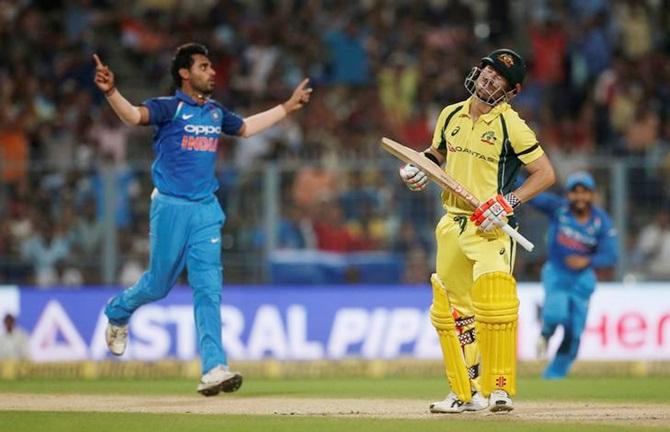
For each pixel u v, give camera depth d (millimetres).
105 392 36156
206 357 32656
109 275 51719
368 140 65375
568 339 43406
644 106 70875
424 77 71188
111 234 51781
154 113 32375
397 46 73188
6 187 51875
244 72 70688
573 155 62750
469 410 28016
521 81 27172
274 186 51938
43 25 71375
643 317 48094
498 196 26625
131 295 34000
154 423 26297
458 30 75312
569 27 75250
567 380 42625
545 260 52594
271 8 74250
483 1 78625
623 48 76375
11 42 69500
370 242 52531
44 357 47781
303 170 52156
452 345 27500
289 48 72000
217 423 26219
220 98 68750
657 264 52125
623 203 52375
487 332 26766
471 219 26750
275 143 62906
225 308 48375
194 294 32969
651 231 52344
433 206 52812
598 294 48031
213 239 32969
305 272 51750
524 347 47500
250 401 32094
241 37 72125
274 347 48438
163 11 74438
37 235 51812
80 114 65312
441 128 28094
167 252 32906
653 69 75312
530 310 47688
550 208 43000
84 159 62344
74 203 51875
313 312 48719
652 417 27422
